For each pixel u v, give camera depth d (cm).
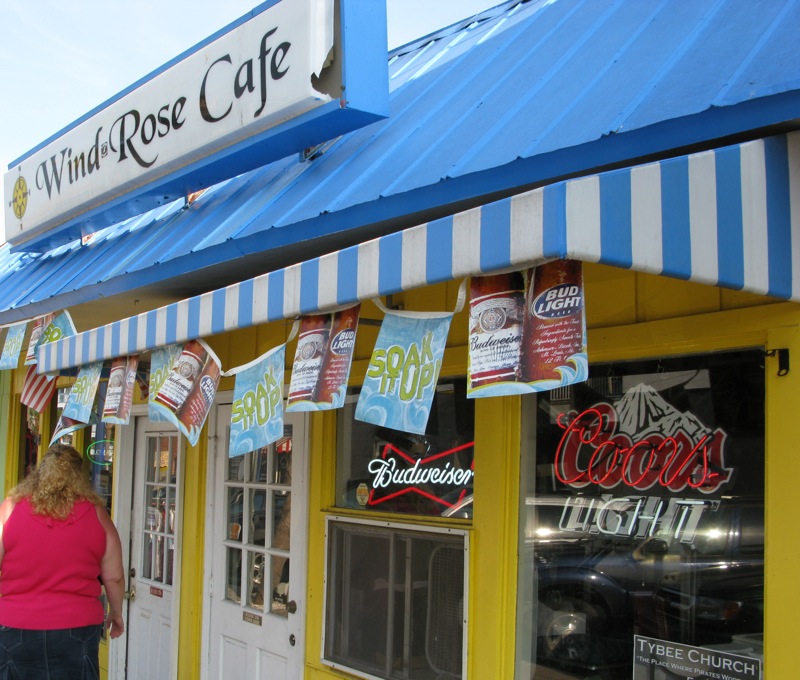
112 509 706
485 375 244
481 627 376
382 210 357
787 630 271
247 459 555
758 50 274
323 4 425
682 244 228
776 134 265
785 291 253
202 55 493
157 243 515
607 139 281
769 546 279
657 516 324
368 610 443
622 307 339
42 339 570
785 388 279
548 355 228
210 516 582
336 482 477
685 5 351
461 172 325
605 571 339
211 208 509
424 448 425
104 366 498
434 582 407
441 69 477
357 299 280
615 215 215
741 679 292
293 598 493
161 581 647
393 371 282
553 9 454
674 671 312
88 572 412
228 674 548
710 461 308
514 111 354
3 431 920
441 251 245
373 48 435
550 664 354
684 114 261
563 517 357
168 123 516
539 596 361
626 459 336
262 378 345
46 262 696
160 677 631
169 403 393
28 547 398
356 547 455
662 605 318
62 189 634
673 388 322
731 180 242
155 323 390
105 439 742
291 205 418
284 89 434
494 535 374
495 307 244
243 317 335
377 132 440
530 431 373
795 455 274
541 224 210
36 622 395
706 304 308
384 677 425
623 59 337
